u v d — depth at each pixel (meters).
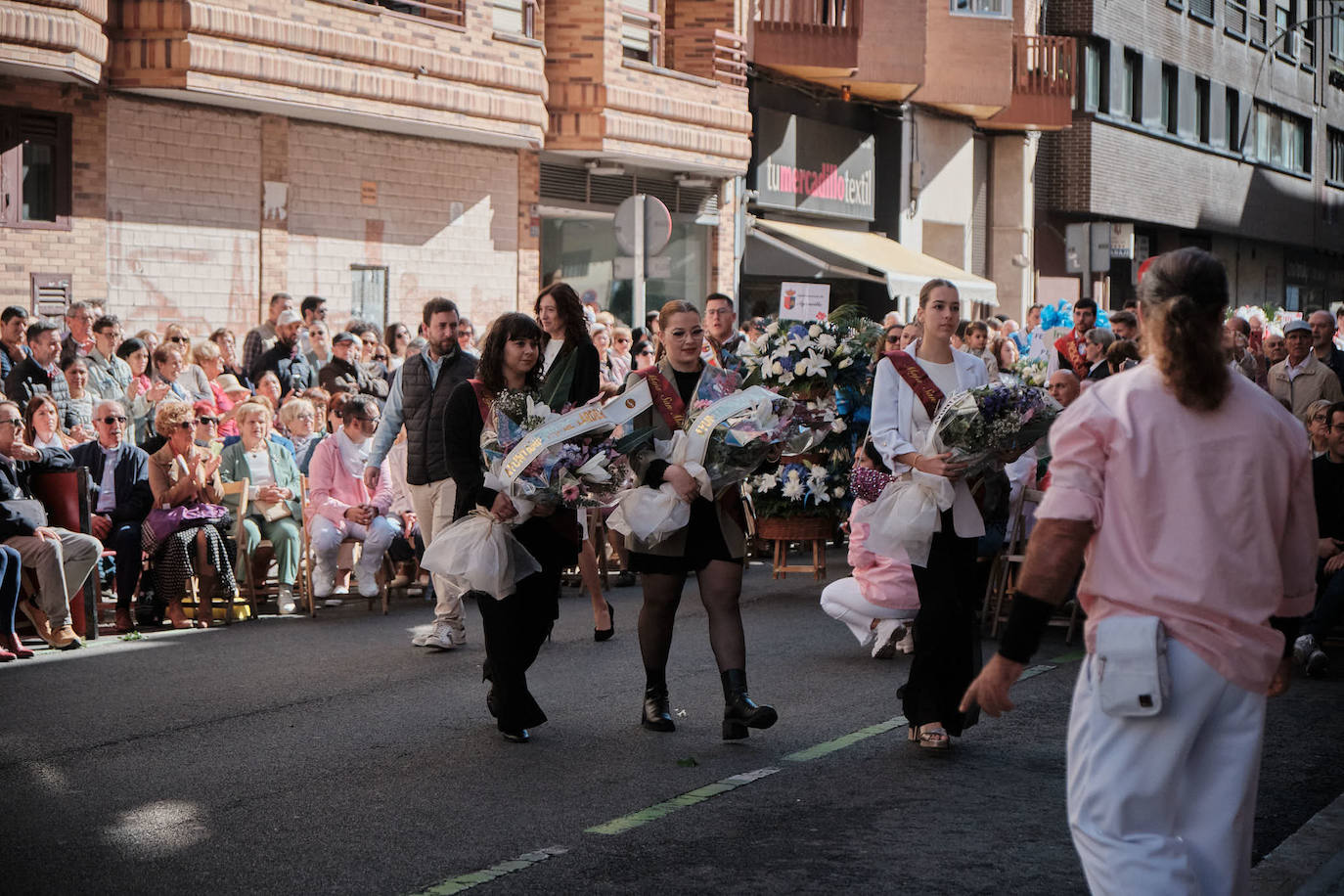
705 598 7.50
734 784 6.76
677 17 24.64
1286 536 3.86
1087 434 3.78
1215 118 44.28
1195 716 3.62
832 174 28.42
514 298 22.14
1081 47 36.41
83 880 5.46
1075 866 5.65
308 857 5.71
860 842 5.91
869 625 9.48
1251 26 46.88
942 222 32.28
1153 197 40.03
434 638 10.15
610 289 24.39
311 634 10.89
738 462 7.18
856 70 27.12
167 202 17.58
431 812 6.32
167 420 11.43
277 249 18.80
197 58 16.69
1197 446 3.70
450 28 19.66
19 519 10.07
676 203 25.03
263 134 18.55
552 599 7.58
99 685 8.95
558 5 21.97
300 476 12.23
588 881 5.43
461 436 7.59
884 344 11.75
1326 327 15.99
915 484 7.20
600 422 7.20
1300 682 9.41
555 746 7.44
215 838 5.95
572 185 23.31
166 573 11.14
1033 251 36.16
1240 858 3.67
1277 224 49.34
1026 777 6.91
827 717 8.10
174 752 7.34
